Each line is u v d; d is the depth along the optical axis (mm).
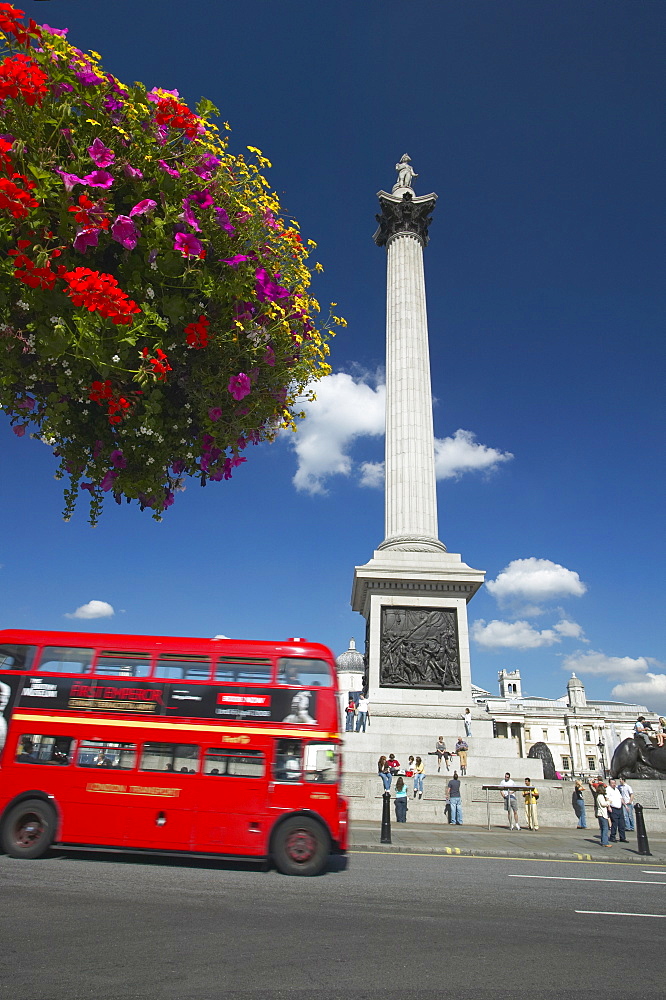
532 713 110500
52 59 6426
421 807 26531
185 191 6902
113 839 13594
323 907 10172
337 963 7297
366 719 32000
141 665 14695
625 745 29609
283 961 7277
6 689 14531
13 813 13805
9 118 6230
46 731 14266
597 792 22172
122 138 6652
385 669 33125
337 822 13523
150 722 14266
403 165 48469
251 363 7902
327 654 14883
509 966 7484
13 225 6102
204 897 10531
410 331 41375
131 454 8227
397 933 8750
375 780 27750
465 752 29594
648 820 27016
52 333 6562
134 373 7176
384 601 34281
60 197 6215
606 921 10156
